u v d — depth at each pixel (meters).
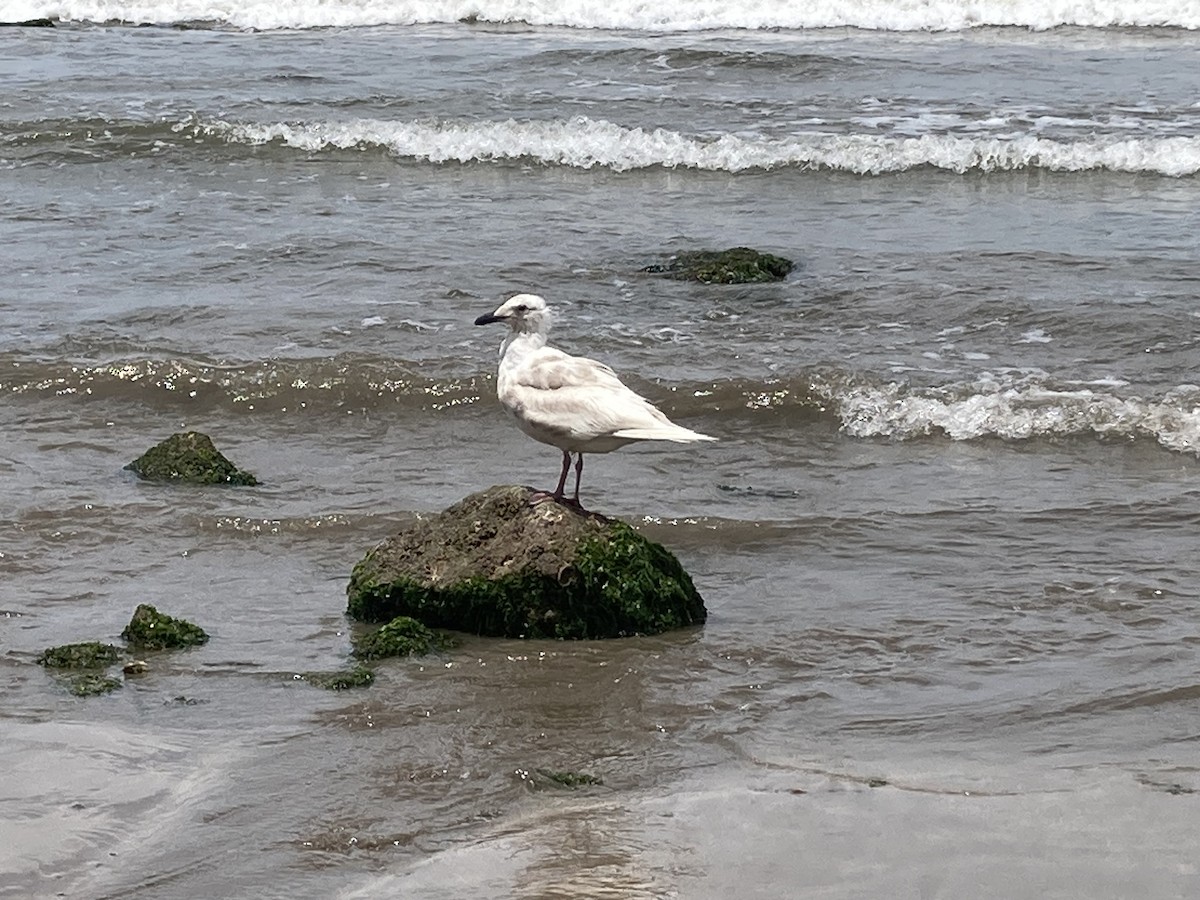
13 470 12.05
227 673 8.81
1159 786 7.41
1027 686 8.58
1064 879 6.61
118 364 13.96
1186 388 13.37
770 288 16.11
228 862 6.82
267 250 17.33
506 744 7.98
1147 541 10.67
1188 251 16.97
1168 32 28.08
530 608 9.27
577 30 29.59
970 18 29.02
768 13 29.52
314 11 30.70
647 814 7.23
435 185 20.39
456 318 15.22
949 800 7.32
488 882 6.65
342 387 13.62
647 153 21.23
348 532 10.90
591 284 16.31
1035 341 14.54
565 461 9.42
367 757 7.84
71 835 7.04
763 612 9.67
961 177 20.47
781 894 6.53
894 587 10.00
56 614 9.62
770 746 7.94
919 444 12.67
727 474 12.09
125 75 25.73
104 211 19.00
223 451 12.59
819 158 20.91
